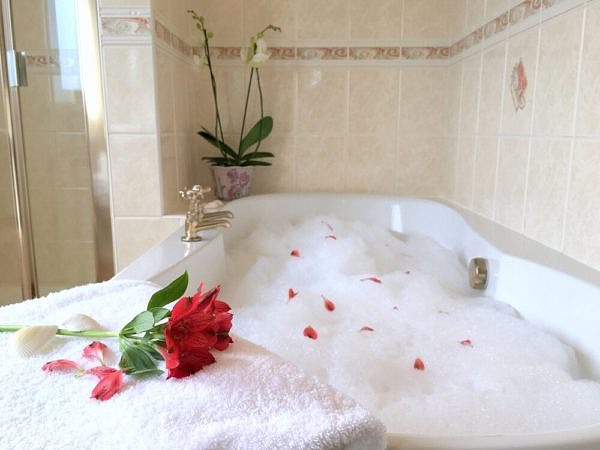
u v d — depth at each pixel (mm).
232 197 1977
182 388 499
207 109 2092
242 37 2041
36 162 1697
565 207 1128
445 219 1814
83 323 596
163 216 1579
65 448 429
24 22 1591
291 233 1878
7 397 481
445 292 1366
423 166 2102
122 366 524
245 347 596
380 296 1367
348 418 476
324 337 1141
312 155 2111
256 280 1504
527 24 1303
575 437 519
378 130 2086
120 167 1553
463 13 1826
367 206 2020
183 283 583
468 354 1037
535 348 984
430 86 2047
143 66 1491
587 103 1032
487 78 1588
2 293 1777
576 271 1002
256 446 441
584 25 1037
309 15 2014
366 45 2025
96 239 1612
